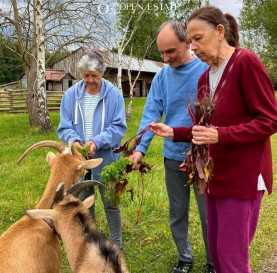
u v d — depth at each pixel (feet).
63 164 11.46
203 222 12.46
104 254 7.47
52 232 10.50
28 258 9.61
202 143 8.13
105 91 13.35
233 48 8.72
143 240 15.69
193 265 13.78
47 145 12.37
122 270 7.29
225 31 8.54
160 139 39.78
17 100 75.05
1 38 49.88
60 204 9.02
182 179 12.46
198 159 8.75
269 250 15.15
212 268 13.06
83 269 7.49
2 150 32.76
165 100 12.20
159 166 27.04
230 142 8.00
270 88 8.21
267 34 89.30
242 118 8.42
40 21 43.73
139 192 20.29
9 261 9.28
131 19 63.57
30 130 45.37
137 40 64.28
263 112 8.02
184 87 11.57
